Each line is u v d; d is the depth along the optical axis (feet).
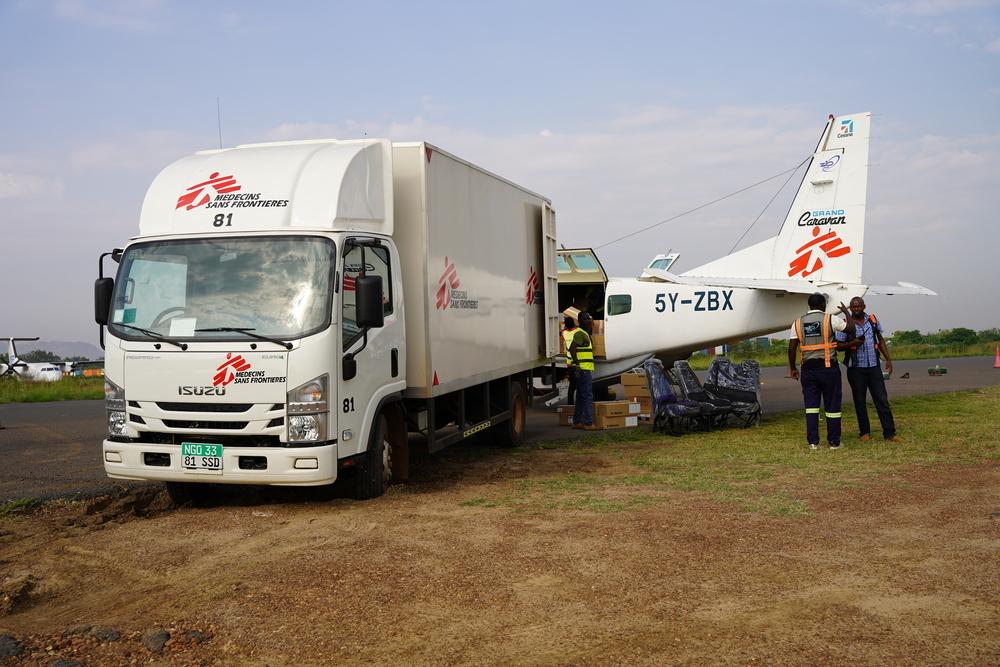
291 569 18.33
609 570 17.70
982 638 13.66
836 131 53.52
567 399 57.06
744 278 54.54
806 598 15.74
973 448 33.14
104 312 24.77
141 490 29.32
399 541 20.45
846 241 53.42
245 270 23.86
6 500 27.78
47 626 15.70
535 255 41.24
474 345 32.58
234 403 22.93
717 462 31.71
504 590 16.55
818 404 34.86
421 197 27.94
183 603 16.53
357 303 23.31
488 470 32.12
